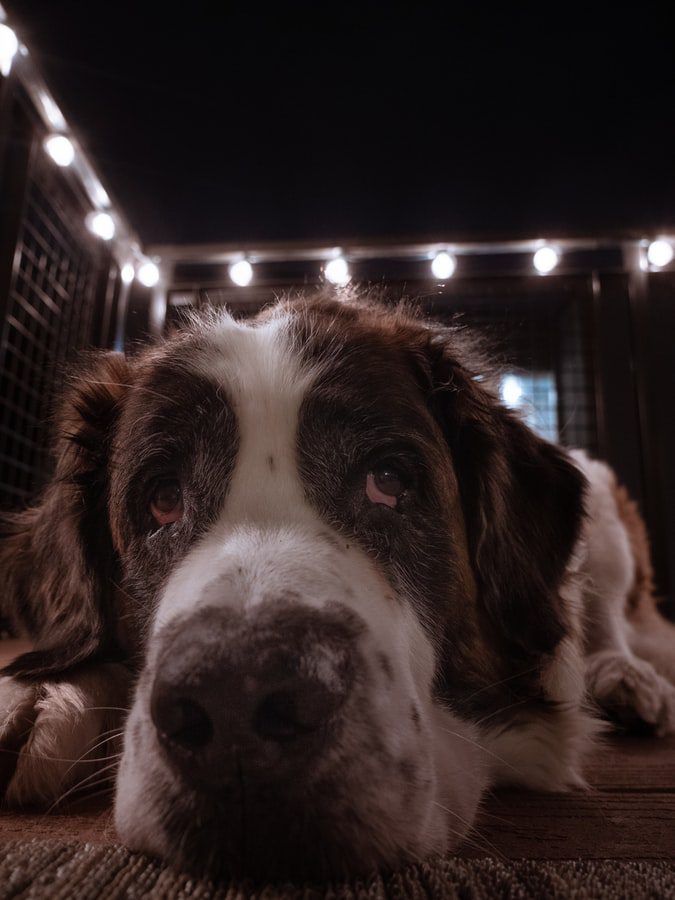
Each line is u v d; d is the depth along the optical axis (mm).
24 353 998
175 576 328
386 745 258
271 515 338
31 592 491
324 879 226
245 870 224
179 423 370
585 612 590
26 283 1015
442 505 392
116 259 1187
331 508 348
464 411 440
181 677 226
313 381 369
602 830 310
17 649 779
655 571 1063
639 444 1108
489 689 406
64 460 474
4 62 881
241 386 370
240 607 253
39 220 1059
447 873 231
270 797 222
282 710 223
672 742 516
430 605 366
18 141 947
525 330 1183
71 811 326
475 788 341
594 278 1166
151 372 412
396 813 250
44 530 490
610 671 549
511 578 434
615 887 213
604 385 1182
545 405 1097
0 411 952
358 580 310
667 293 1161
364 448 362
